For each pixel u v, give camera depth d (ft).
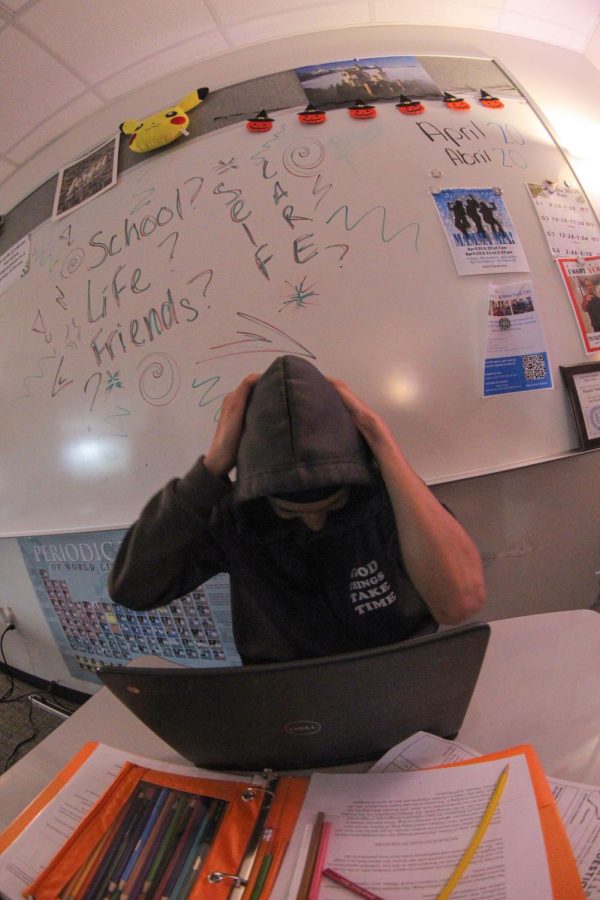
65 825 1.44
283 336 3.52
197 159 3.93
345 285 3.51
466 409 3.56
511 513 3.87
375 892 1.11
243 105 4.07
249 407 1.88
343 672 1.23
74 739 1.93
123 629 4.66
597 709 1.68
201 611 4.23
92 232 4.20
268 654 2.36
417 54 4.29
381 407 3.48
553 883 1.04
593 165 4.25
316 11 4.33
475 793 1.31
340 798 1.40
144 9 4.09
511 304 3.61
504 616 4.08
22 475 4.50
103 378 3.97
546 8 4.54
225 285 3.62
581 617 2.21
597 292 3.92
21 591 5.23
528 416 3.67
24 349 4.44
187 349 3.67
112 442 3.96
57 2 3.93
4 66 4.38
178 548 2.11
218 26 4.34
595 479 4.03
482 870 1.11
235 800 1.46
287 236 3.59
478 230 3.65
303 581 2.30
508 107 4.13
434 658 1.26
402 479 1.92
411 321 3.51
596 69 5.07
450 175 3.70
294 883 1.17
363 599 2.27
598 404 3.76
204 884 1.21
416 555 1.91
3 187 5.36
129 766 1.63
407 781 1.40
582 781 1.40
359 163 3.66
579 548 4.12
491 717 1.73
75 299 4.15
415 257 3.54
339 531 2.12
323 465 1.68
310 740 1.45
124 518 4.02
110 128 4.70
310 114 3.84
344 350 3.49
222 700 1.30
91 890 1.22
